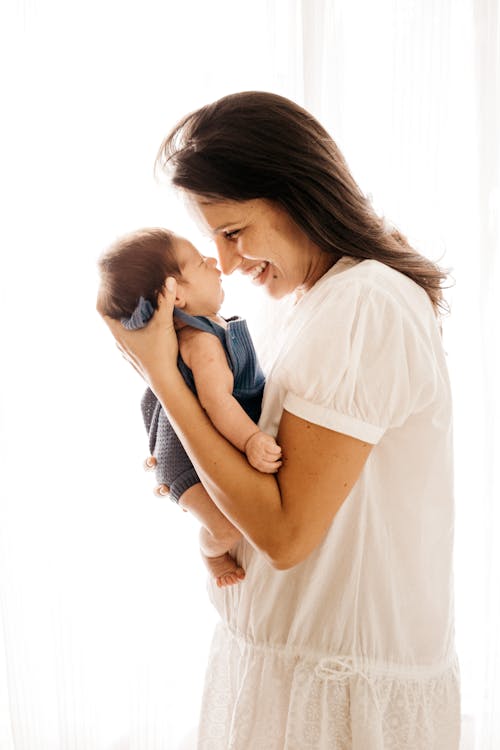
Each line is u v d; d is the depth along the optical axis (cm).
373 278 103
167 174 110
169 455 123
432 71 161
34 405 167
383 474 110
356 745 110
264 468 103
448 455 112
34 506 171
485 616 180
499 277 171
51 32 155
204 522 120
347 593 110
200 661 188
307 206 105
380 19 163
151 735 181
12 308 162
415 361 101
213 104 107
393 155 164
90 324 166
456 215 174
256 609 115
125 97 160
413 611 114
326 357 98
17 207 159
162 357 109
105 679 186
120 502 174
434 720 117
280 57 157
